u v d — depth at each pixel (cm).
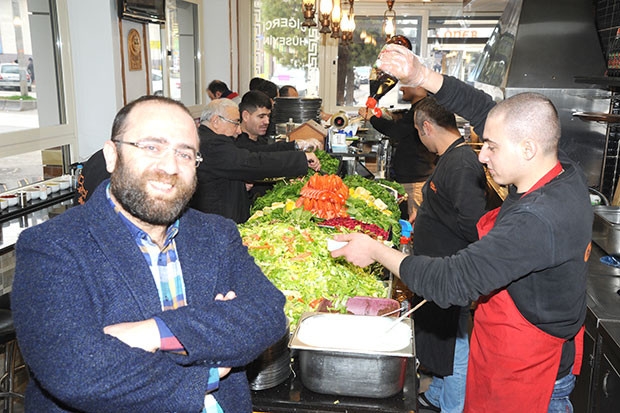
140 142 117
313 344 157
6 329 226
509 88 434
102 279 114
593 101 424
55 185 390
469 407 206
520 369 184
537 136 168
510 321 183
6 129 377
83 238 115
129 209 119
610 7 408
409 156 534
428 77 209
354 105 857
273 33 837
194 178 125
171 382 111
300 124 517
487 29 816
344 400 156
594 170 429
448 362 276
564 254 165
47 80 422
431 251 285
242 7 818
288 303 188
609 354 218
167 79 612
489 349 191
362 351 151
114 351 106
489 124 175
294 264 201
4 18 370
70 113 445
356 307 189
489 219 206
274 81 852
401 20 829
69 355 104
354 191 319
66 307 108
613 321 226
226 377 131
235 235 141
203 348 113
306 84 852
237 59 807
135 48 504
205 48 750
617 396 209
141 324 112
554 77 430
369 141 644
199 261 129
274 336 125
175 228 129
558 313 177
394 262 175
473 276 159
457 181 263
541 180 173
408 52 207
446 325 275
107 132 462
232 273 137
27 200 362
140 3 492
